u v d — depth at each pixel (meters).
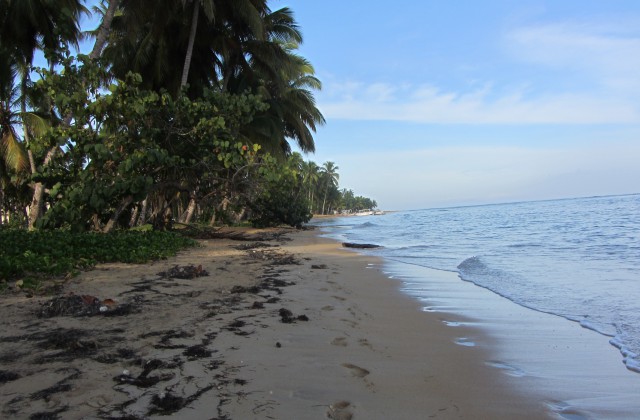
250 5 17.11
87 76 12.30
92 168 11.61
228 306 5.17
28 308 4.72
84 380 2.89
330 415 2.58
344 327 4.59
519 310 5.63
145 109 12.05
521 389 3.12
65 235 10.25
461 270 9.23
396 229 27.72
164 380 2.96
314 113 27.84
